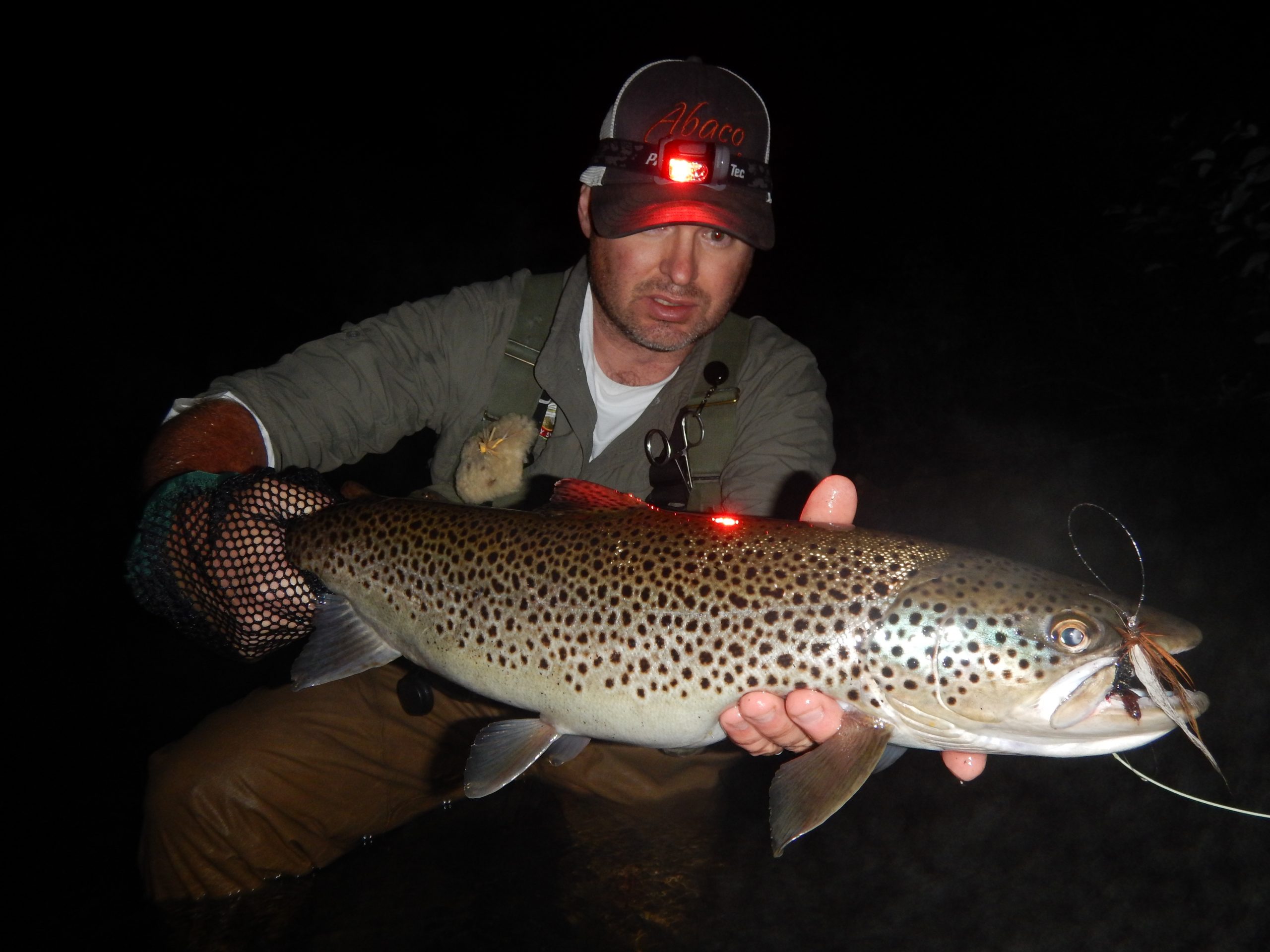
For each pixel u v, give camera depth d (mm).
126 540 1872
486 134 8180
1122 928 816
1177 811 967
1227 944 789
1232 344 2332
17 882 934
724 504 955
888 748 788
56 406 2906
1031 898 862
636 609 765
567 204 6414
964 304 3475
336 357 985
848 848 945
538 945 834
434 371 1017
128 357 3482
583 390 996
